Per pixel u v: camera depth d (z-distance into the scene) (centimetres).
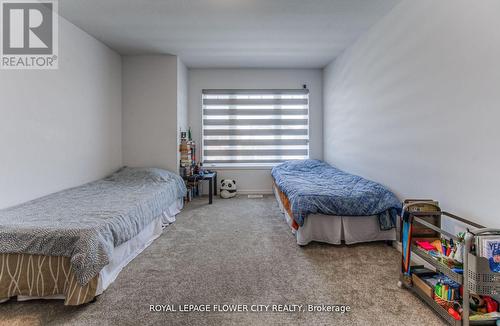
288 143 512
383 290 186
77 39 314
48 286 169
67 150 300
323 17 290
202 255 243
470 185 179
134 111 423
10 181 229
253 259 235
